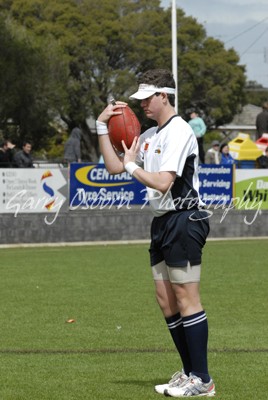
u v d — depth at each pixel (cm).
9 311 2300
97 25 12512
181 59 13162
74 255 3725
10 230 4162
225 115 13625
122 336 1947
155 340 1898
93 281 2895
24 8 12662
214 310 2309
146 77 1398
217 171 4481
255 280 2912
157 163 1385
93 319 2173
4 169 4131
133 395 1405
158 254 1416
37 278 2978
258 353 1752
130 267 3278
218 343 1858
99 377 1545
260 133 5541
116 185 4319
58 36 12412
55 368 1620
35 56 9944
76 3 12812
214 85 13512
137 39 12838
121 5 13125
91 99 12350
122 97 12488
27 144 4534
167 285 1420
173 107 1410
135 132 1405
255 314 2245
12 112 9894
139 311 2292
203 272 3125
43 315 2238
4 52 9694
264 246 4106
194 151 1386
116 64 12912
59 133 12012
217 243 4266
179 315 1424
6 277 3008
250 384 1486
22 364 1658
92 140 12500
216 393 1417
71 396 1405
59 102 10438
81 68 12369
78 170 4253
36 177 4188
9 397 1400
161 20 13062
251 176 4538
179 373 1447
